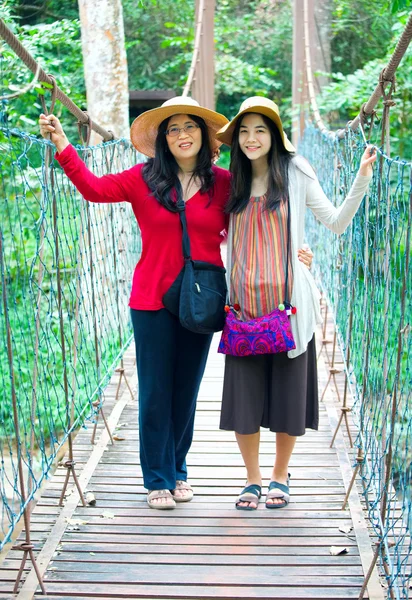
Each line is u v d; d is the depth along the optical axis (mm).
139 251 4742
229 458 3076
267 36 12859
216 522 2547
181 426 2656
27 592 2143
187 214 2414
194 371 2600
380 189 2410
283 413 2506
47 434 5168
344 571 2270
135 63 12250
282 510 2629
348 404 3623
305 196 2443
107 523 2537
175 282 2441
